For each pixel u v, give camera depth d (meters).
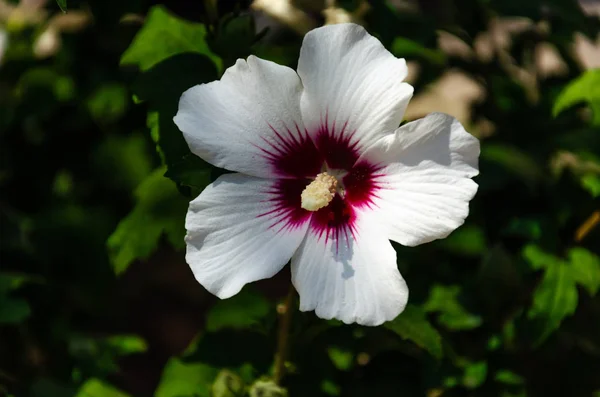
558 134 0.74
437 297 0.71
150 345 0.98
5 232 0.82
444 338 0.70
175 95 0.64
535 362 0.73
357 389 0.70
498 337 0.71
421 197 0.57
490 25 0.79
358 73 0.58
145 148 0.82
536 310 0.68
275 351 0.69
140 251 0.67
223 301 0.71
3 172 0.84
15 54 0.84
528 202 0.72
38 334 0.80
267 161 0.58
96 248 0.84
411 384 0.70
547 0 0.75
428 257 0.72
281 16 0.68
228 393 0.64
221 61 0.65
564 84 0.79
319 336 0.69
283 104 0.58
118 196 0.84
